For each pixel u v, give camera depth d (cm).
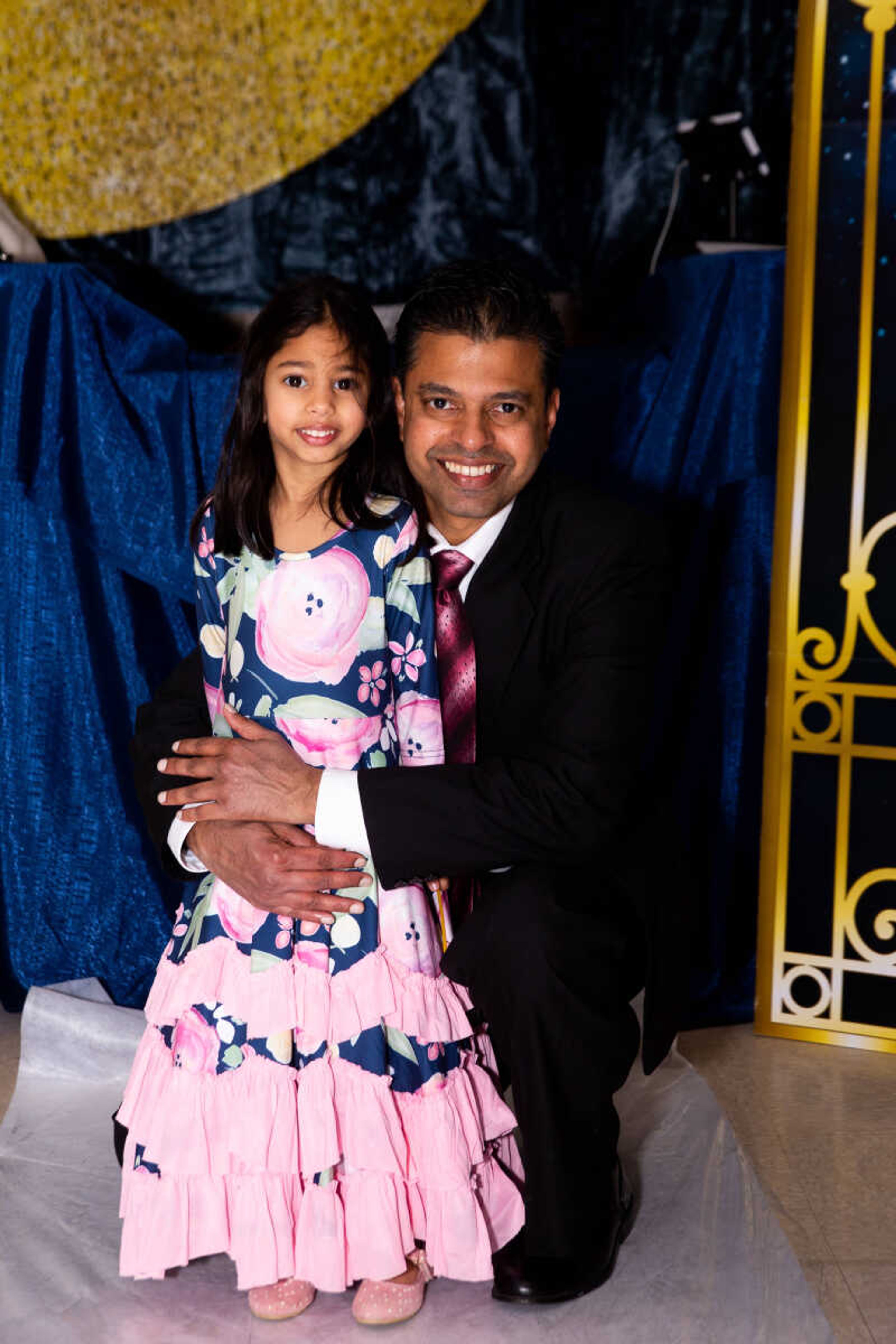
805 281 230
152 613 257
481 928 165
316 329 165
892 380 229
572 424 244
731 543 252
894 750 236
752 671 255
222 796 166
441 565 179
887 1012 242
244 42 328
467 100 330
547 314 169
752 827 259
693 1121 213
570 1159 165
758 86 322
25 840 253
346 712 169
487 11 325
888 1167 201
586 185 332
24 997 258
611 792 169
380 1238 161
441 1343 161
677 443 243
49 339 241
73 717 251
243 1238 161
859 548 234
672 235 319
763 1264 175
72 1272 176
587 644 174
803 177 228
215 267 338
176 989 167
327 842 165
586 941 165
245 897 164
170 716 189
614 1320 165
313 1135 160
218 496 173
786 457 235
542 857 167
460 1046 173
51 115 328
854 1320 163
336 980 163
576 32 326
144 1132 164
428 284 169
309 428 165
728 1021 255
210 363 267
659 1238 182
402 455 183
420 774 165
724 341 242
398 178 334
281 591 169
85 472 243
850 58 223
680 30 322
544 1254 167
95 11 324
